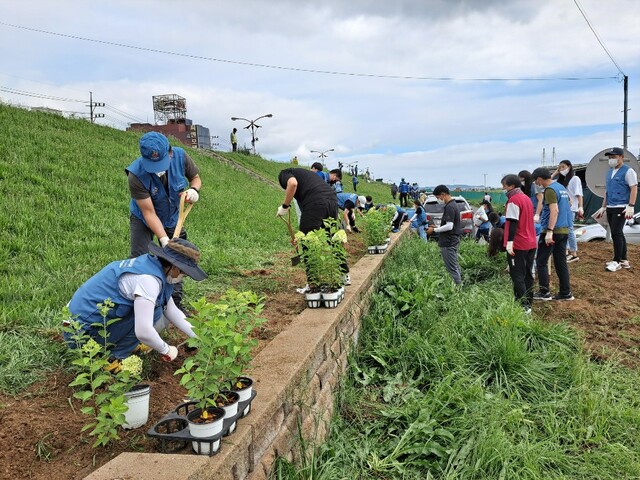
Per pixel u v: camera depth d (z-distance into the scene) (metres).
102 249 5.93
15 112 13.63
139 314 2.68
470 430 3.50
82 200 8.11
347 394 4.09
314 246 4.45
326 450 3.26
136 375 2.42
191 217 9.81
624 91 22.34
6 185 7.53
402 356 4.68
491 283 8.15
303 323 3.91
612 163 7.84
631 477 3.26
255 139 34.78
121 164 11.85
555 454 3.39
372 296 6.00
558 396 4.26
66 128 14.70
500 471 3.15
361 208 13.65
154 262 2.84
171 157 3.81
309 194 5.07
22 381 2.78
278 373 2.89
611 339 5.55
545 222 6.82
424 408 3.76
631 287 7.23
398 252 9.32
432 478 3.11
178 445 2.15
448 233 7.57
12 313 3.58
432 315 5.48
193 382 2.19
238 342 2.27
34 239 5.75
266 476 2.44
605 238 11.70
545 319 6.21
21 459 2.12
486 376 4.46
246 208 12.67
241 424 2.29
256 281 5.92
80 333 2.50
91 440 2.32
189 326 3.23
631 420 3.93
